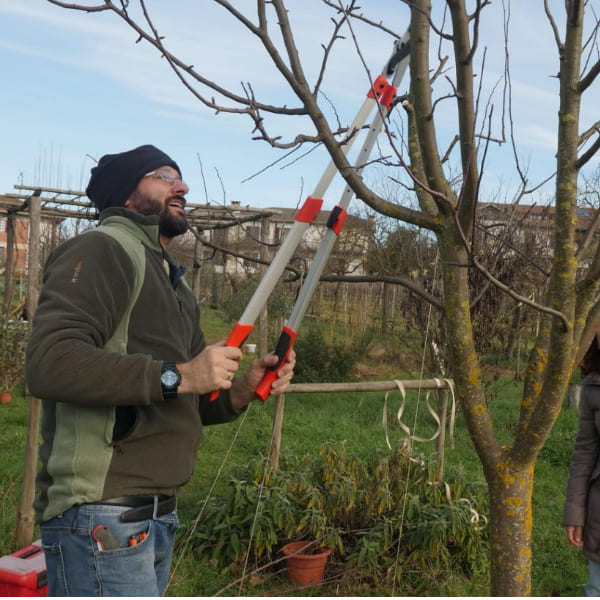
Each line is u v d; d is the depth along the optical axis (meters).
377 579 3.81
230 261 15.84
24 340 8.78
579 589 3.95
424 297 1.95
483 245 5.51
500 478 1.79
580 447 2.45
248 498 3.98
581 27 1.60
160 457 1.74
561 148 1.63
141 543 1.68
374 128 1.80
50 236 11.94
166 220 2.01
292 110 1.73
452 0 1.61
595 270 1.66
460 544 3.99
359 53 1.55
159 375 1.61
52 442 1.71
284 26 1.67
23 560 2.65
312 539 3.94
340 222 1.85
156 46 1.61
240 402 2.03
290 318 1.95
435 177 1.70
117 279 1.71
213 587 3.69
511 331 7.16
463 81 1.63
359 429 7.57
